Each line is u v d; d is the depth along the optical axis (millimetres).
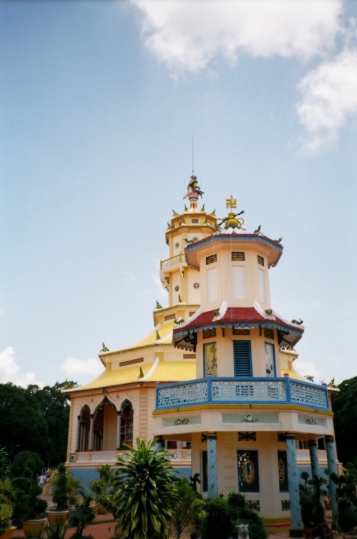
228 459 22781
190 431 21266
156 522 15336
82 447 44531
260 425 20625
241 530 15938
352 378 63750
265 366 23922
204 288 26297
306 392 22594
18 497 23234
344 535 19891
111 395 43031
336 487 22578
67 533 22734
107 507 25109
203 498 20438
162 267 51344
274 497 22234
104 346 49781
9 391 73062
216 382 21391
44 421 74812
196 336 26094
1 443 68938
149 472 16531
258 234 25875
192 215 51938
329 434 23156
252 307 24625
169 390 23000
